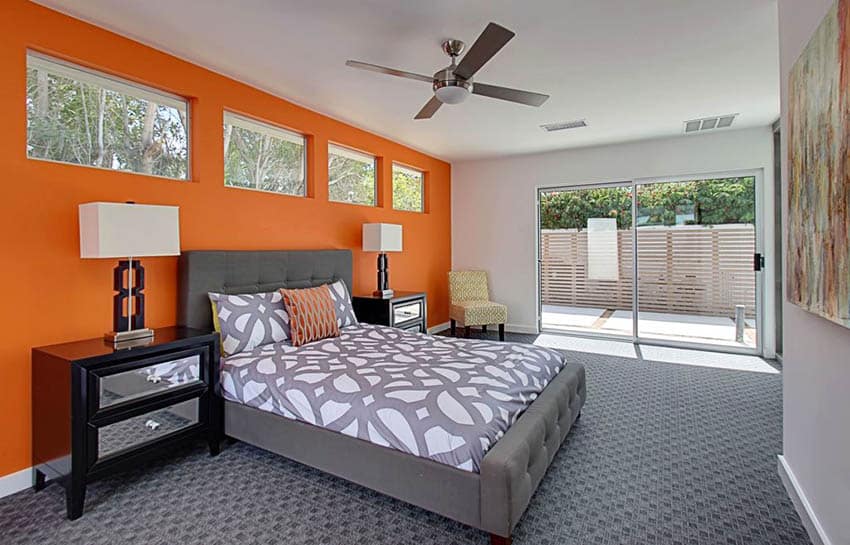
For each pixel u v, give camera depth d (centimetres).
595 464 245
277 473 240
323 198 424
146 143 292
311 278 395
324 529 192
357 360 268
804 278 169
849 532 149
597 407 332
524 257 619
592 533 187
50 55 244
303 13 245
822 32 146
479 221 647
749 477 230
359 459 208
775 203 472
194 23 256
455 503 181
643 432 287
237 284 329
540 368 265
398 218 538
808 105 161
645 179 539
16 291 227
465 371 242
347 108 406
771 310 479
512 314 631
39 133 243
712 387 379
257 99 355
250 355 279
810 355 187
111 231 227
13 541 184
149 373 230
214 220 324
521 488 180
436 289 627
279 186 389
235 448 271
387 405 205
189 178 315
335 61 306
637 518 197
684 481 227
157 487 226
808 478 189
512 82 342
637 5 235
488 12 242
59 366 207
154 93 297
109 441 213
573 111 414
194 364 251
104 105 271
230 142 348
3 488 220
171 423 240
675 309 538
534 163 605
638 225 554
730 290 506
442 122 450
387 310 425
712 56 297
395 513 204
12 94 224
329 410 219
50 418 214
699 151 505
